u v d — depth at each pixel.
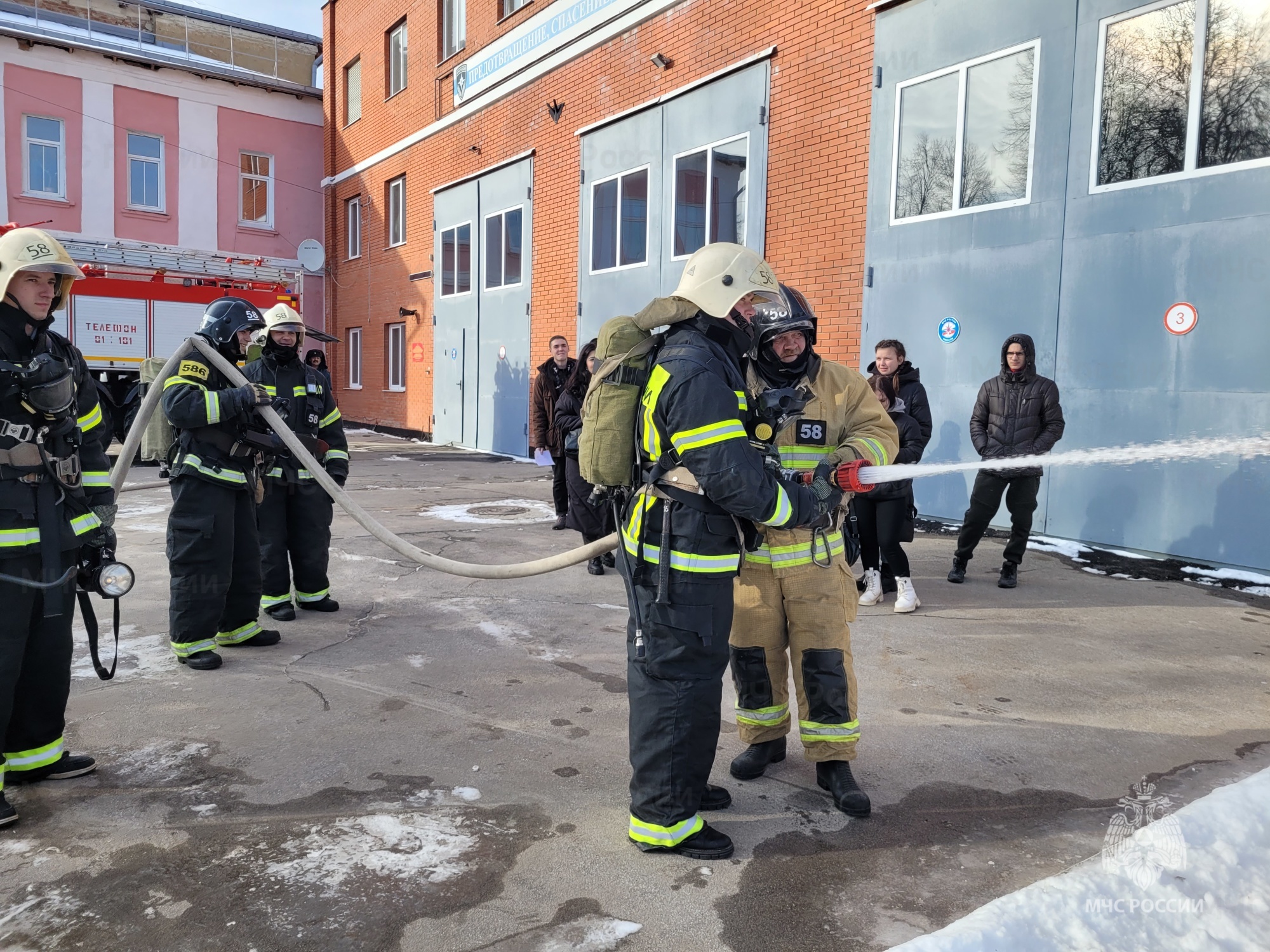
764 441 2.59
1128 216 6.72
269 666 4.32
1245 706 3.83
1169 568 6.33
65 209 19.25
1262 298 5.97
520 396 14.75
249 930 2.21
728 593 2.57
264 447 4.36
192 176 20.73
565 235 13.42
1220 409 6.21
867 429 2.94
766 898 2.38
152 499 9.95
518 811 2.86
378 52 18.95
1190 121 6.38
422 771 3.15
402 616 5.27
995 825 2.79
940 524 8.16
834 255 9.17
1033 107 7.34
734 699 3.94
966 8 7.79
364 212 20.02
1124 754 3.33
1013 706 3.82
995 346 7.69
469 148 15.87
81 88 19.25
